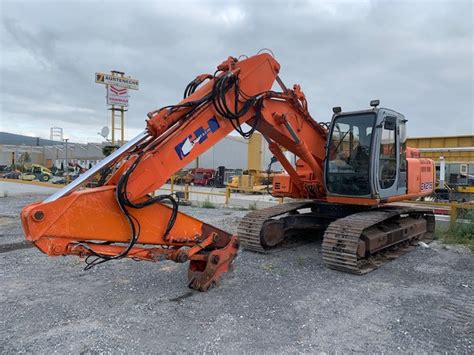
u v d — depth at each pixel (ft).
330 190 24.32
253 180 82.28
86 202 13.32
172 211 15.64
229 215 41.81
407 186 26.66
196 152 16.40
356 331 13.50
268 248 25.02
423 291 17.81
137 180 14.37
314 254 24.40
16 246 25.98
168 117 15.76
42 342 12.37
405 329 13.69
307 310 15.29
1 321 13.99
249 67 18.66
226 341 12.59
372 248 21.90
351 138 23.44
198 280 16.87
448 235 30.07
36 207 12.25
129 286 17.81
